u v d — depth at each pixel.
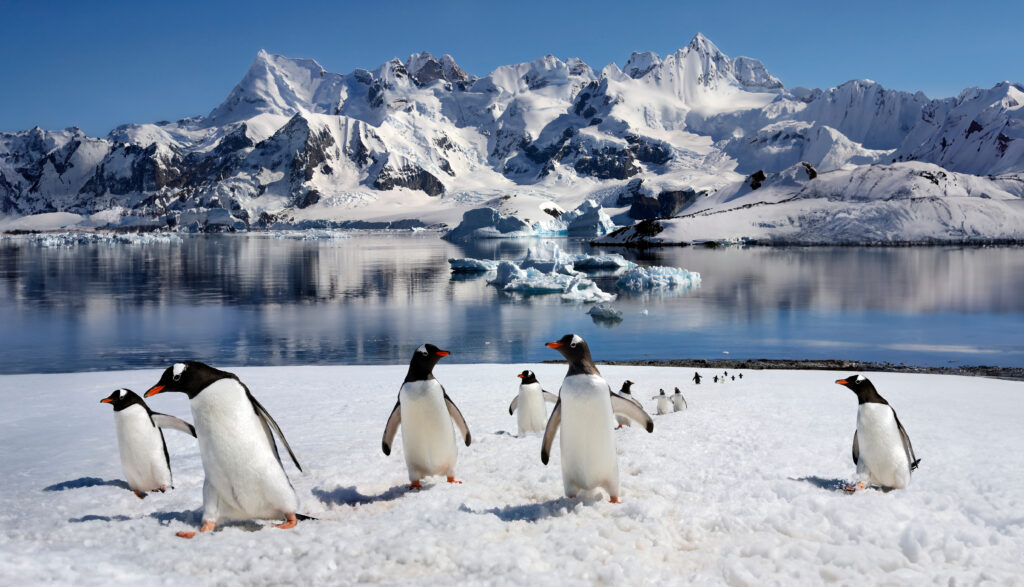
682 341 34.56
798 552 4.75
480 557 4.54
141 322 42.16
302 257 111.12
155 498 6.33
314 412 12.48
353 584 4.24
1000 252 101.50
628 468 7.36
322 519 5.47
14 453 8.73
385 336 36.75
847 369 24.56
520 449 8.61
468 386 16.64
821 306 48.38
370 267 89.56
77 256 114.56
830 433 9.70
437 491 6.21
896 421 6.44
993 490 6.39
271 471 5.12
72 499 6.23
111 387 16.45
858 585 4.21
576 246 141.38
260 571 4.36
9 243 170.25
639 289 62.44
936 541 4.94
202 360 29.61
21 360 29.59
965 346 31.98
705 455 8.09
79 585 4.01
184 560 4.52
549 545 4.81
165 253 123.81
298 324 41.47
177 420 6.83
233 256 114.00
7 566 4.11
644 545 4.87
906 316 42.81
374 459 8.02
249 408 5.13
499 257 110.56
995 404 13.64
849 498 6.00
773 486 6.48
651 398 13.84
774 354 30.50
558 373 19.95
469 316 45.34
